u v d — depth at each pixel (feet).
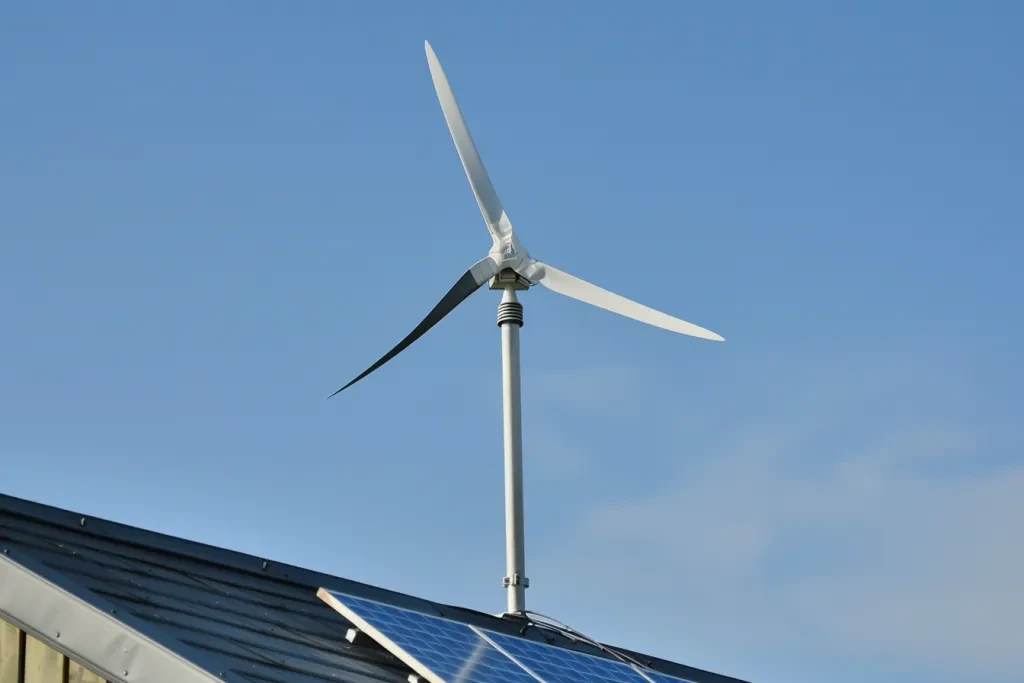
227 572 85.51
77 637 69.97
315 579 89.45
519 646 90.68
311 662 74.18
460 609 94.99
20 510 80.79
